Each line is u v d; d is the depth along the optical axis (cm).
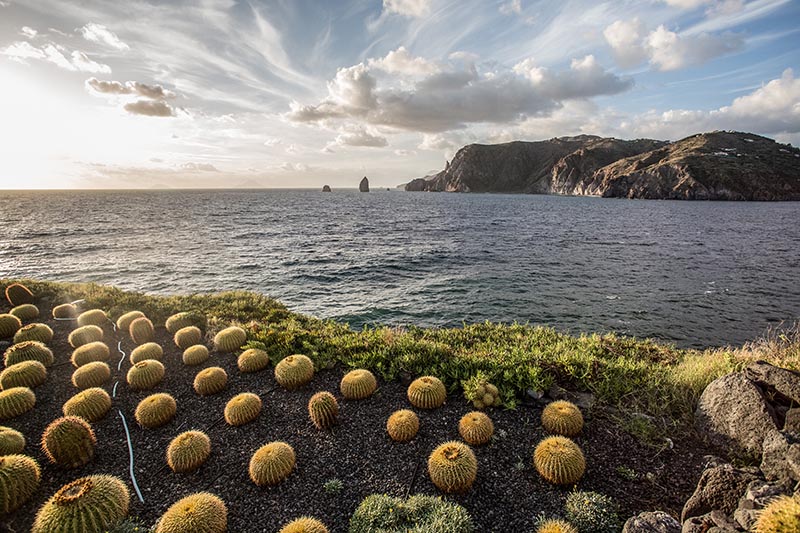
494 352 1120
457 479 605
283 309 1850
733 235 5353
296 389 951
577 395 852
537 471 654
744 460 627
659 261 3619
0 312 1466
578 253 4050
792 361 864
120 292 1766
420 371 977
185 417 858
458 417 819
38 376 971
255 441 772
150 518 595
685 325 2061
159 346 1127
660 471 645
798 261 3594
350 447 743
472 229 6253
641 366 954
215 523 535
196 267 3294
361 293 2638
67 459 690
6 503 580
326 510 606
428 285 2830
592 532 528
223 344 1147
